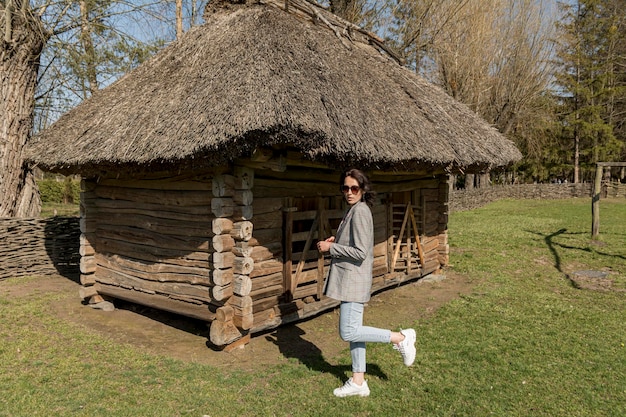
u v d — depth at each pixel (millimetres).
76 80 11031
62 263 8859
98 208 6434
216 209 4734
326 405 3646
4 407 3580
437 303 6723
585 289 7473
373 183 6789
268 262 5262
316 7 7434
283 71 4812
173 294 5461
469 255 10266
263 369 4359
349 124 4727
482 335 5258
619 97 33625
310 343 5094
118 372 4270
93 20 10930
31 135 9492
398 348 3818
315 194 5840
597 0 33156
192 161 4414
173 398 3756
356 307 3654
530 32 23250
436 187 8367
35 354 4660
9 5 8602
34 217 8578
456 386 3979
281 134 4086
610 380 4133
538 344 4973
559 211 19750
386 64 7684
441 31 18734
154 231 5668
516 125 27438
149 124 5070
